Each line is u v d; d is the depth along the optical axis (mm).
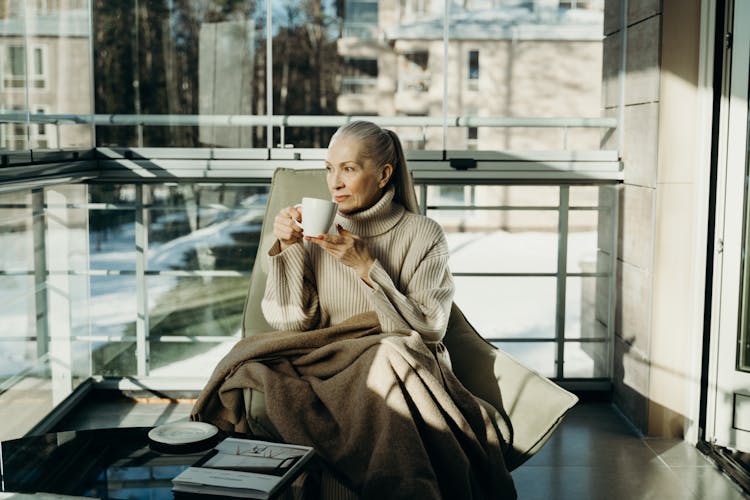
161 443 1729
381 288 1998
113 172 3363
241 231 3463
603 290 3566
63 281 3191
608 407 3533
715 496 2625
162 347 3518
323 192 2520
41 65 2816
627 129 3340
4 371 2648
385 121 3354
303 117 3363
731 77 2863
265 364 2006
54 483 1539
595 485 2705
